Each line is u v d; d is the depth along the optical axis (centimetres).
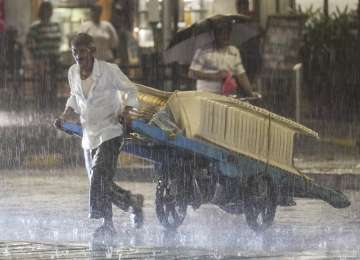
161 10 4578
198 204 2452
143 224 2488
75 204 2881
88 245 2239
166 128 2320
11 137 3956
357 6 4781
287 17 3822
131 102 2317
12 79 4556
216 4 4197
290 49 3834
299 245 2262
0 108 4475
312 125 4466
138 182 3366
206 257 2103
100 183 2309
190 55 3472
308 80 4650
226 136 2377
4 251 2158
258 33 3709
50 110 4484
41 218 2639
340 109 4631
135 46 4691
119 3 4716
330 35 4675
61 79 4512
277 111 4272
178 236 2377
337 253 2155
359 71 4638
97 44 4409
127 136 2341
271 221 2481
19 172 3556
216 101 2364
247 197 2434
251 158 2409
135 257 2098
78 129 2395
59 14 4778
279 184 2472
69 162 3722
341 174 3253
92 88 2305
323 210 2803
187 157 2392
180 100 2336
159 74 4375
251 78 4094
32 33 4716
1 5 4928
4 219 2617
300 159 3653
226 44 3055
